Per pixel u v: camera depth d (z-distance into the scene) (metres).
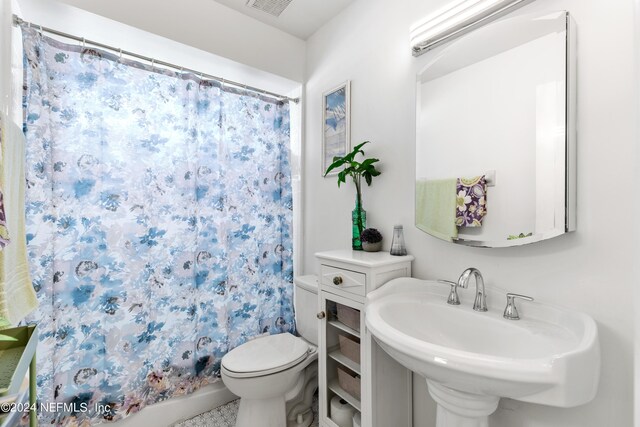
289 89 2.19
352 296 1.27
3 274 0.81
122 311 1.48
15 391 0.67
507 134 1.03
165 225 1.63
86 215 1.41
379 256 1.35
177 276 1.66
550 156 0.92
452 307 1.09
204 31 1.66
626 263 0.80
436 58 1.25
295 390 1.59
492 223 1.07
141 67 1.57
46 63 1.32
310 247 2.08
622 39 0.81
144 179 1.57
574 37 0.89
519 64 1.00
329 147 1.89
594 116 0.86
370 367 1.18
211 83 1.81
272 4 1.74
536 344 0.84
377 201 1.55
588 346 0.71
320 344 1.46
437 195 1.24
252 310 1.95
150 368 1.56
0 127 0.81
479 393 0.75
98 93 1.44
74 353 1.36
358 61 1.67
